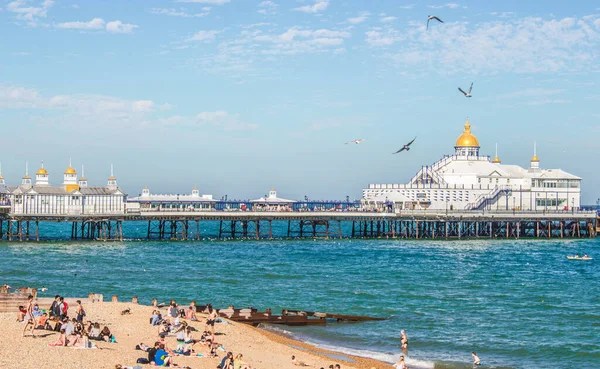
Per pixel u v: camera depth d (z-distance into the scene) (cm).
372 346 7419
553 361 6962
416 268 13812
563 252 17975
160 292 10312
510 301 10081
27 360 5172
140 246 17400
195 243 18538
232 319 8294
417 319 8738
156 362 5491
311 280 11806
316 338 7725
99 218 18662
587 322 8662
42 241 18275
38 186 18612
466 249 18288
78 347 5694
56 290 10225
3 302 7562
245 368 5488
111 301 9044
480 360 6938
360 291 10731
